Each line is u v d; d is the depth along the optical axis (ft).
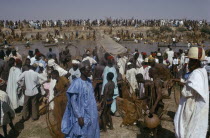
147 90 17.11
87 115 12.64
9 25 183.93
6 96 17.31
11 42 136.98
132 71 25.29
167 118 20.80
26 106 20.89
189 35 179.73
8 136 18.35
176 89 27.20
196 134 11.64
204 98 11.48
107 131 18.81
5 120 17.04
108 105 18.62
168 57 40.47
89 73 12.91
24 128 19.69
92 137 12.84
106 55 25.52
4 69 24.45
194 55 12.10
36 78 20.63
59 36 157.99
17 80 20.40
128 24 222.28
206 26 210.59
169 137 17.31
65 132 12.67
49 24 202.28
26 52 99.30
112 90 18.45
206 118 11.66
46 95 23.81
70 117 12.71
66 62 39.06
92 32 187.83
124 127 19.56
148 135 17.90
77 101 12.42
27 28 188.55
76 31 177.68
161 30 202.39
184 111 12.17
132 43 153.48
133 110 18.95
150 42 154.10
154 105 15.40
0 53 25.30
